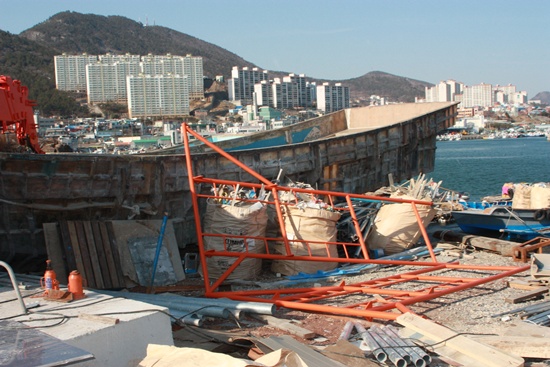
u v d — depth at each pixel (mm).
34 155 12633
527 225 17453
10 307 7707
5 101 14773
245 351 8500
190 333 9023
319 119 28281
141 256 13219
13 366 5129
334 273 13812
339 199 21328
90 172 13664
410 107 28547
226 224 13680
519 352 8250
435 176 65938
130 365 6938
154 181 15070
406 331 8930
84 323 6973
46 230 12430
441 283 12883
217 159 16828
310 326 9867
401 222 16078
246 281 13211
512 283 12305
